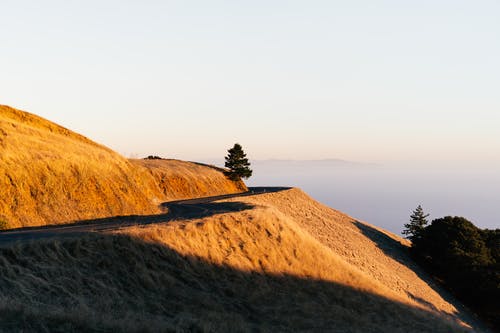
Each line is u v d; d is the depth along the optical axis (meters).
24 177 30.41
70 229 23.81
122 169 39.47
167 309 16.38
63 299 14.27
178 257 20.69
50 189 31.20
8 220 26.91
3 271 14.62
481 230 61.56
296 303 21.53
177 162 75.44
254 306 19.67
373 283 29.58
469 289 48.00
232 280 21.47
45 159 32.94
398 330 22.00
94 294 15.53
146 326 11.94
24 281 14.55
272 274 23.95
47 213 29.44
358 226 59.69
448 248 51.50
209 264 21.77
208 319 15.69
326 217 57.16
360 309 24.06
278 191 62.25
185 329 13.02
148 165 64.31
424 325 25.19
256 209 31.30
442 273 52.56
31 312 10.98
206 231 24.42
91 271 16.84
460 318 40.12
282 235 28.55
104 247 18.42
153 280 18.23
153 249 20.06
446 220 55.81
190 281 19.59
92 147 40.56
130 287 17.05
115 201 34.81
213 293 19.41
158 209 38.31
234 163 75.88
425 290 43.38
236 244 25.11
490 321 45.62
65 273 16.00
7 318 10.48
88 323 11.13
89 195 33.25
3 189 28.59
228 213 28.58
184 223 24.23
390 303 26.97
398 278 41.84
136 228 21.33
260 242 26.53
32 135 36.12
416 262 55.19
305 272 25.94
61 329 10.48
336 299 24.23
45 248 16.75
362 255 44.00
